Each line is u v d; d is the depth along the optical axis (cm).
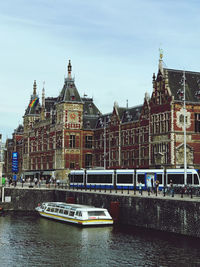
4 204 7700
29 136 13038
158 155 7875
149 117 8344
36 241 4547
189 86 8031
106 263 3616
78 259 3759
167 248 4003
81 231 5119
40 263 3656
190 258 3653
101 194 6041
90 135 10838
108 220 5466
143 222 5094
